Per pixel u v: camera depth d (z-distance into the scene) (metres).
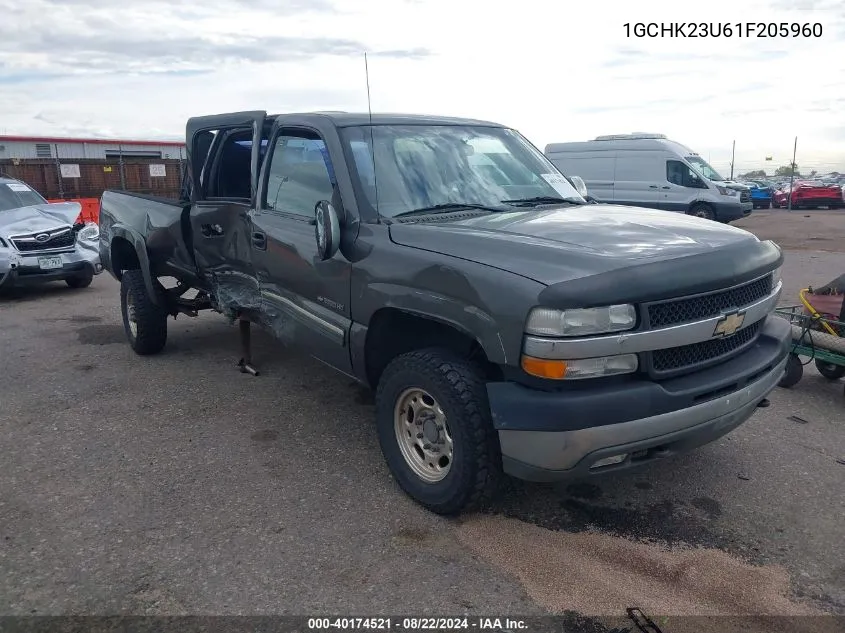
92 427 4.88
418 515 3.66
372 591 3.06
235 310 5.33
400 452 3.80
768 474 4.09
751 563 3.23
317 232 3.88
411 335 3.99
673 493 3.88
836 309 5.17
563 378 2.99
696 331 3.18
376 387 4.13
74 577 3.18
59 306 9.24
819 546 3.37
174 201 5.91
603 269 3.03
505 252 3.28
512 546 3.38
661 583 3.10
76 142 26.88
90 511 3.75
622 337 3.00
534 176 4.75
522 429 3.05
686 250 3.30
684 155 19.16
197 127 5.50
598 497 3.83
